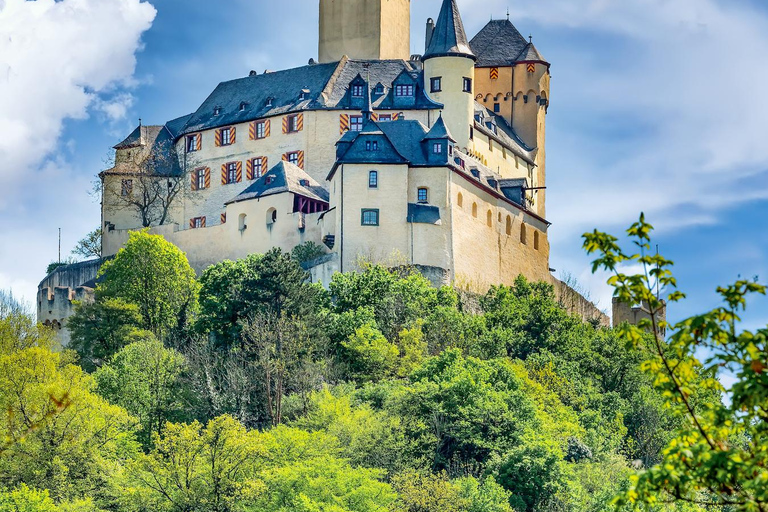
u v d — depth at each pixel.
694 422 22.66
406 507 68.19
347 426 76.00
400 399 80.81
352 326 95.88
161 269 109.06
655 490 22.34
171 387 85.88
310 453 71.06
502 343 99.38
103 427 72.19
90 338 101.19
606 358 104.50
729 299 22.19
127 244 111.31
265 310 91.88
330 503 65.19
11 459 67.75
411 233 111.25
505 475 73.75
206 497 65.81
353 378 91.81
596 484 76.75
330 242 111.62
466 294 112.75
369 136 113.06
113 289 108.75
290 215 115.56
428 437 77.38
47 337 102.25
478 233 118.38
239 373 84.25
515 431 79.19
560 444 81.06
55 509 63.25
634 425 94.38
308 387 85.00
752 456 21.67
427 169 113.19
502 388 85.12
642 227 23.23
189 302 107.50
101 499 68.50
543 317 106.69
